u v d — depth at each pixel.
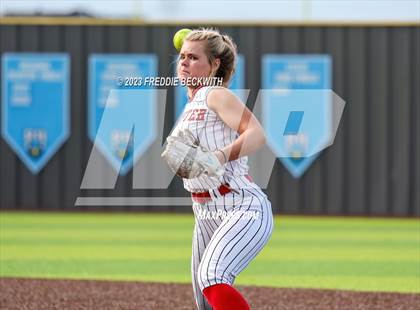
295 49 51.44
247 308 13.52
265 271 29.25
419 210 51.72
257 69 51.41
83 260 31.80
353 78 51.56
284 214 51.97
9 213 52.28
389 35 51.41
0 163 52.84
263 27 51.34
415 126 51.53
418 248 36.31
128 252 34.28
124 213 52.69
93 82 52.16
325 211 51.88
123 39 51.97
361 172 51.75
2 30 52.41
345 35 51.44
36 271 28.94
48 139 52.62
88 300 22.89
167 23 51.53
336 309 21.83
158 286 25.33
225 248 13.82
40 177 52.75
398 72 51.47
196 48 14.61
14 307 21.78
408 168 51.62
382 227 45.81
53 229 43.44
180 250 35.00
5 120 52.66
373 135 51.66
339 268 30.00
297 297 23.56
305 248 36.12
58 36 52.34
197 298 15.51
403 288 25.53
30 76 52.47
